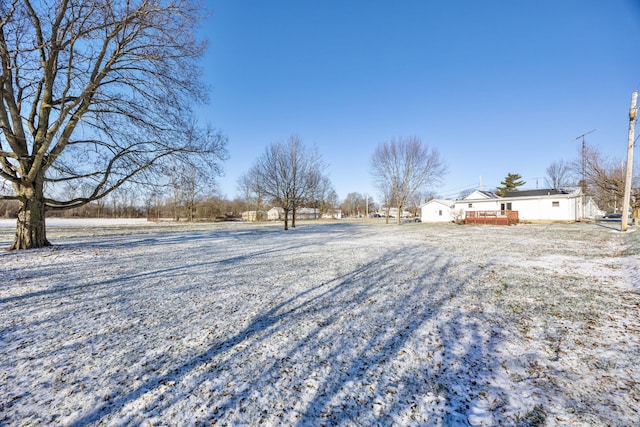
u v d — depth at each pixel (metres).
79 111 10.02
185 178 12.59
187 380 2.44
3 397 2.20
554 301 4.45
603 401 2.11
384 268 7.13
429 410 2.05
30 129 10.37
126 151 11.16
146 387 2.34
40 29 9.41
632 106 14.37
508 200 29.62
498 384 2.35
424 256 8.87
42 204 10.38
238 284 5.64
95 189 11.18
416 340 3.18
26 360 2.76
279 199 23.30
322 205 58.84
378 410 2.06
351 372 2.55
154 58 10.28
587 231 16.56
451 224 29.41
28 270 6.89
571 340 3.13
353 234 17.97
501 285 5.45
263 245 12.14
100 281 5.87
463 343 3.10
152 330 3.48
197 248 11.14
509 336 3.25
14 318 3.85
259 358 2.81
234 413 2.04
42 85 10.51
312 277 6.21
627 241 11.09
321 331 3.44
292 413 2.04
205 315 3.97
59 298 4.74
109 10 9.17
